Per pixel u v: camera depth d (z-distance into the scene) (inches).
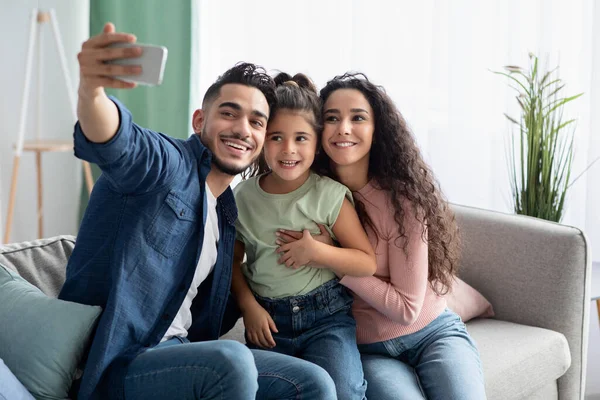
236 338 80.1
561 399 88.4
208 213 66.2
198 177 63.5
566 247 85.1
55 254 75.5
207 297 69.1
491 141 141.3
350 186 75.1
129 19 153.7
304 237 67.9
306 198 70.3
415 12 143.9
